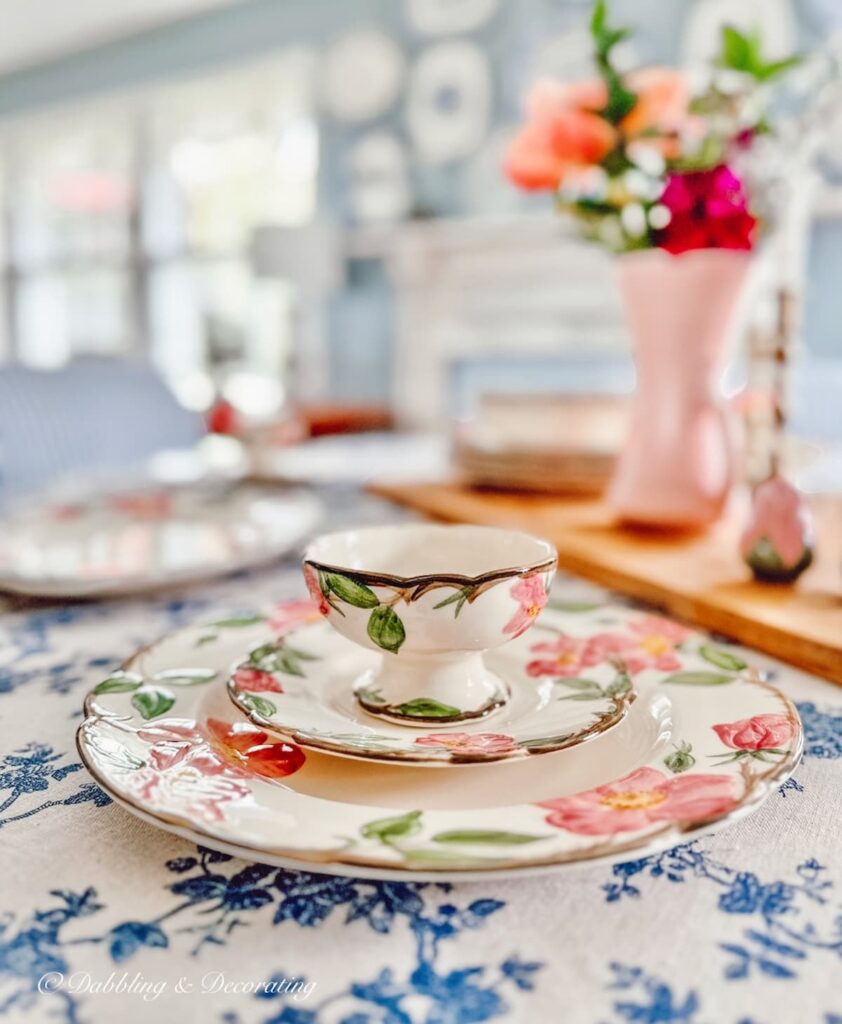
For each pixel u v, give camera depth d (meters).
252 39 3.73
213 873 0.28
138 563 0.67
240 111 3.85
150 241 4.36
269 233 3.36
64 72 4.34
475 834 0.26
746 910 0.26
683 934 0.25
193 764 0.31
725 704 0.37
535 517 0.85
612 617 0.49
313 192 3.68
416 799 0.30
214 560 0.65
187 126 4.05
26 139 4.57
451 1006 0.22
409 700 0.36
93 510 0.90
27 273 4.77
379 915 0.26
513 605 0.36
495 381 3.34
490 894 0.27
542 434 0.99
